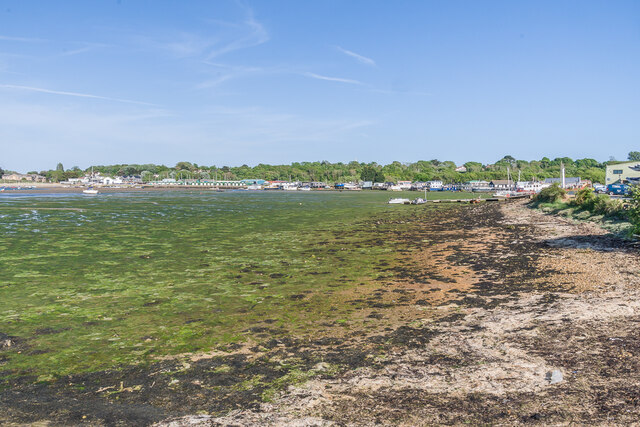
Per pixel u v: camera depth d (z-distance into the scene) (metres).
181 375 12.05
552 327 14.24
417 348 13.38
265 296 20.73
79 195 163.75
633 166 97.25
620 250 27.92
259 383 11.34
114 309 18.80
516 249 31.61
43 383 11.76
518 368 11.25
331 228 50.59
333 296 20.58
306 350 13.70
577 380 10.27
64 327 16.48
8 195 162.62
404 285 22.41
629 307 15.65
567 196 66.31
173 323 16.89
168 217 65.56
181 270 26.75
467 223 53.00
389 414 9.34
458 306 18.12
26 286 22.78
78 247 35.59
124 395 10.91
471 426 8.67
